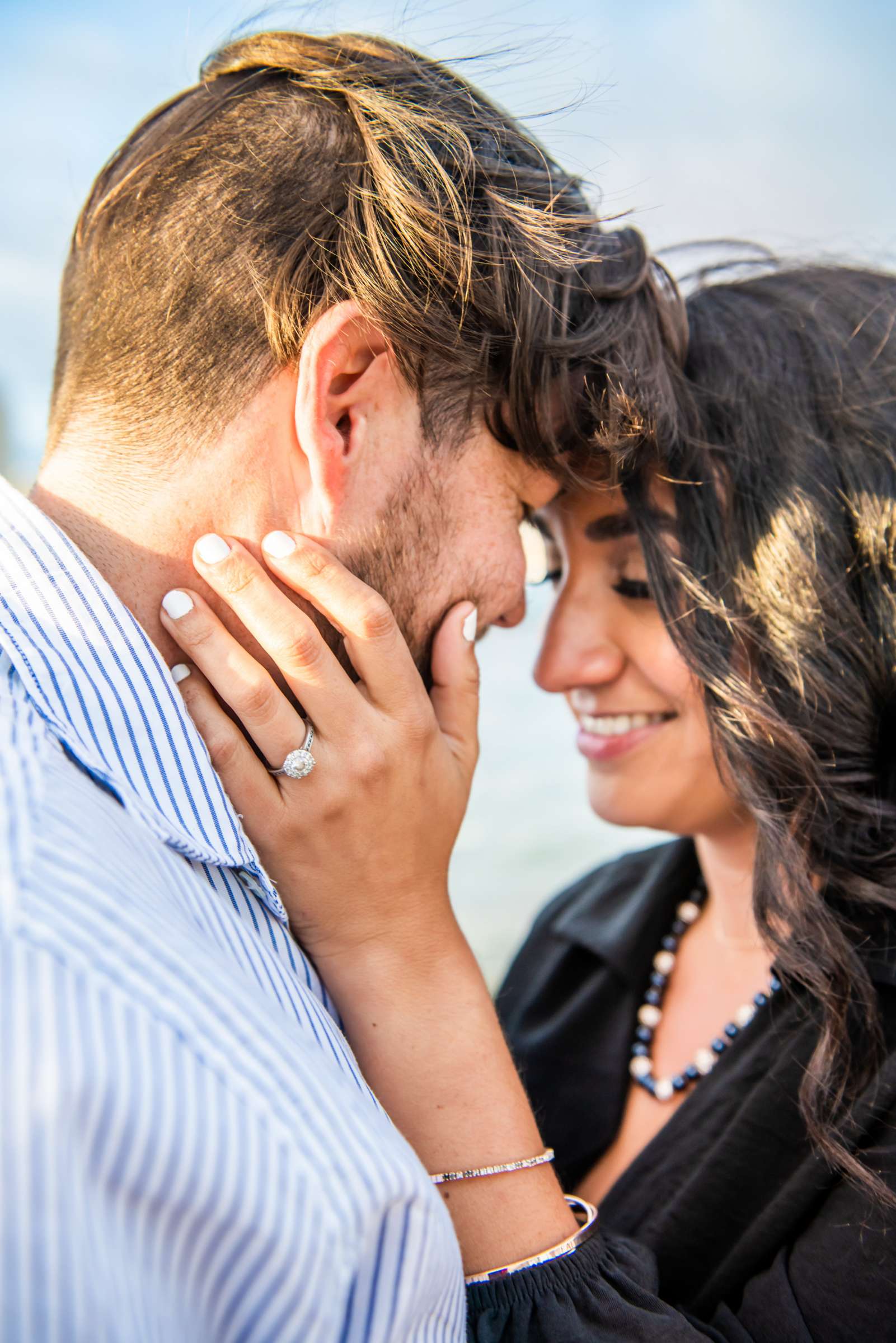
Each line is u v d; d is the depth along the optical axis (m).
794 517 1.18
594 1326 0.89
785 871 1.13
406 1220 0.64
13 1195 0.50
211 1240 0.57
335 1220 0.59
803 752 1.15
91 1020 0.55
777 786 1.16
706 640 1.18
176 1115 0.55
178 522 0.91
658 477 1.18
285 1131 0.59
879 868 1.15
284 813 0.95
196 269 0.91
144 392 0.91
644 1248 1.04
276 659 0.92
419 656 1.07
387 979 0.99
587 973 1.51
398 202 0.94
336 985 0.99
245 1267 0.58
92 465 0.92
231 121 0.96
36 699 0.79
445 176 0.97
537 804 4.26
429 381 0.99
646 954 1.41
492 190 1.01
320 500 0.93
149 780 0.83
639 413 1.10
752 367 1.24
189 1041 0.58
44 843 0.61
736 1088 1.14
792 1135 1.08
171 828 0.79
